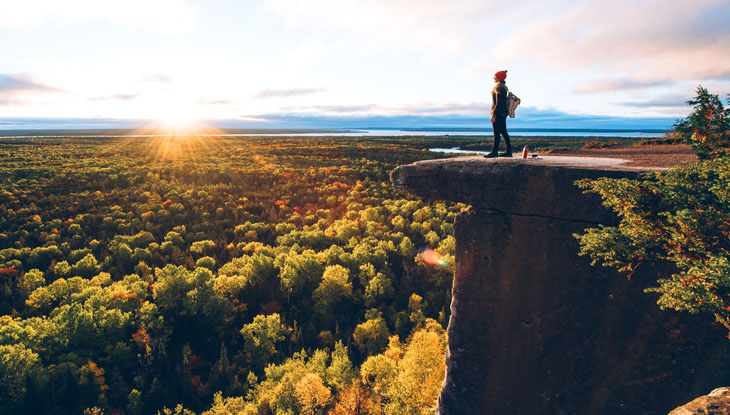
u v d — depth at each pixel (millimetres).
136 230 88000
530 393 7977
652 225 5309
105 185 122188
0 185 111250
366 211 96062
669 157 10492
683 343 6602
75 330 47062
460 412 8680
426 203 108188
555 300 7590
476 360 8477
